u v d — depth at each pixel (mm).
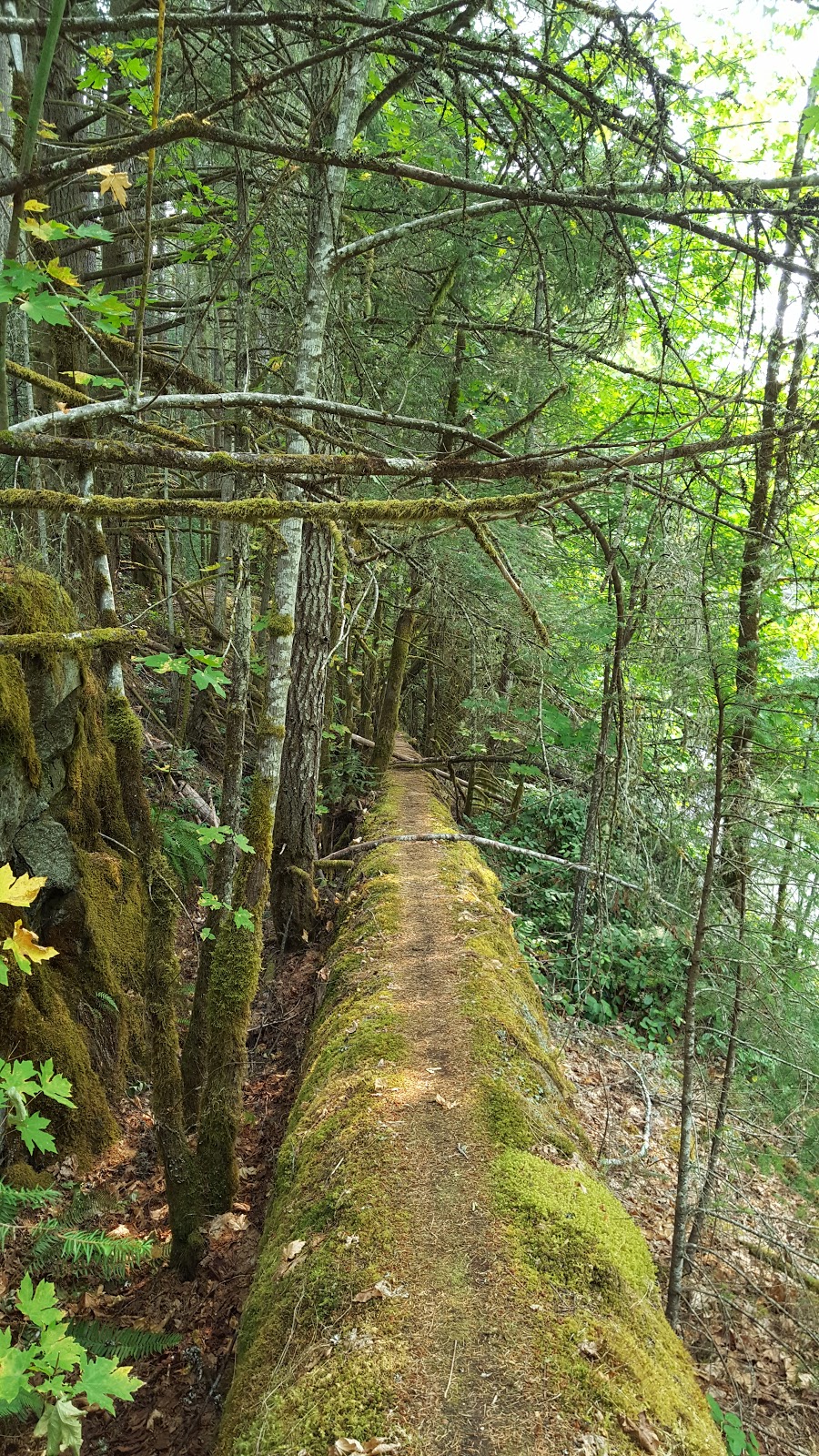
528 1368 2500
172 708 9672
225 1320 3865
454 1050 4328
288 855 7734
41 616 5426
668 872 4762
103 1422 3447
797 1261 4934
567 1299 2814
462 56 3688
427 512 2277
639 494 5531
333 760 10703
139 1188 4961
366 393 6496
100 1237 3635
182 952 7152
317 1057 4691
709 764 4512
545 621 6164
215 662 2998
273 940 7758
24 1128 1888
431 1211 3150
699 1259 4875
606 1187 3809
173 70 5176
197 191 6203
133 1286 4160
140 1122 5582
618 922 7895
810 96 5520
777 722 4395
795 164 5281
